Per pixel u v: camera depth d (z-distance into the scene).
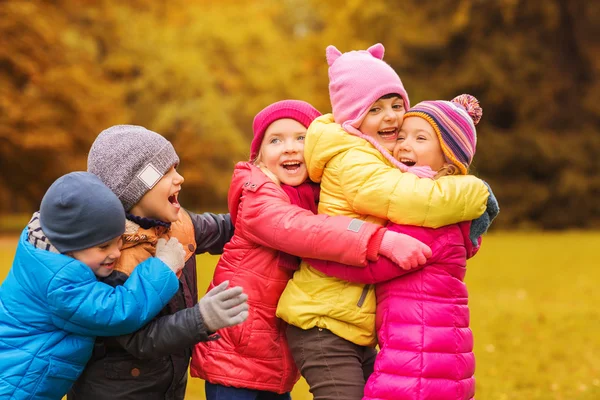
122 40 27.19
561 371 5.75
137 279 2.60
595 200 23.72
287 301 2.87
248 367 2.89
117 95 23.55
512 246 16.47
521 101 23.73
